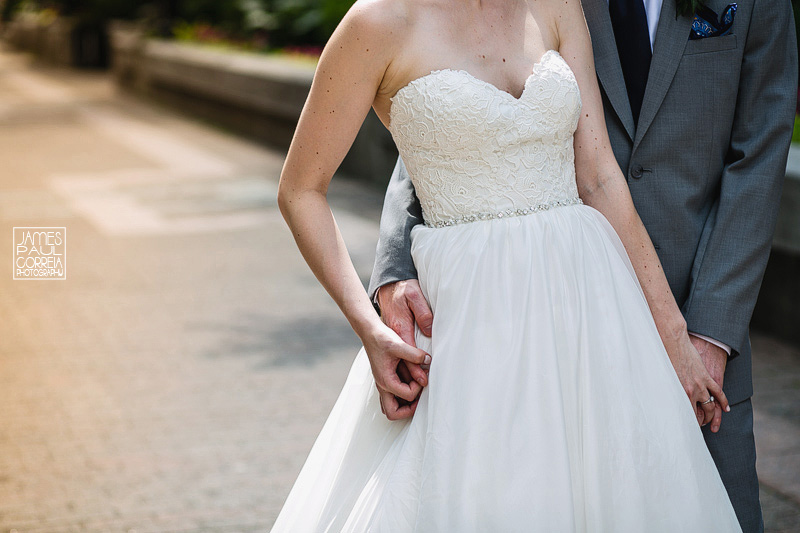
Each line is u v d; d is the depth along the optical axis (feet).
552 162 6.40
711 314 6.80
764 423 13.01
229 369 15.52
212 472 11.93
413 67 6.15
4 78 70.69
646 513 5.92
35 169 34.71
